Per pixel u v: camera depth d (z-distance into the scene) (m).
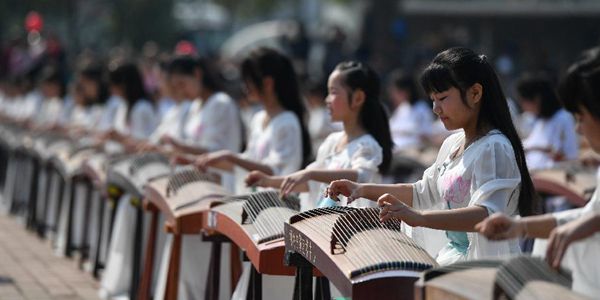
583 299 7.64
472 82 10.57
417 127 30.25
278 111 16.31
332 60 54.78
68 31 75.00
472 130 10.79
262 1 80.25
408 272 9.04
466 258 10.84
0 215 31.52
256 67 16.19
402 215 9.88
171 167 17.06
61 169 24.19
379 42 59.34
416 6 57.94
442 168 11.14
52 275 21.31
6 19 73.88
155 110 24.55
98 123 27.00
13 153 33.16
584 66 9.16
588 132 9.26
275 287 13.87
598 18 54.84
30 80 40.88
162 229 18.03
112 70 23.44
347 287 9.22
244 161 15.66
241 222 12.38
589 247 8.81
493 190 10.28
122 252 18.77
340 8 80.38
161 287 16.19
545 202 20.25
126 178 17.97
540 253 8.93
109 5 75.56
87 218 22.42
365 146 13.62
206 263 16.08
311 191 14.23
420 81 10.92
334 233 9.82
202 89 19.75
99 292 19.50
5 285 20.02
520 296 7.77
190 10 80.81
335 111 13.95
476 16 57.34
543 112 22.12
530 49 54.41
